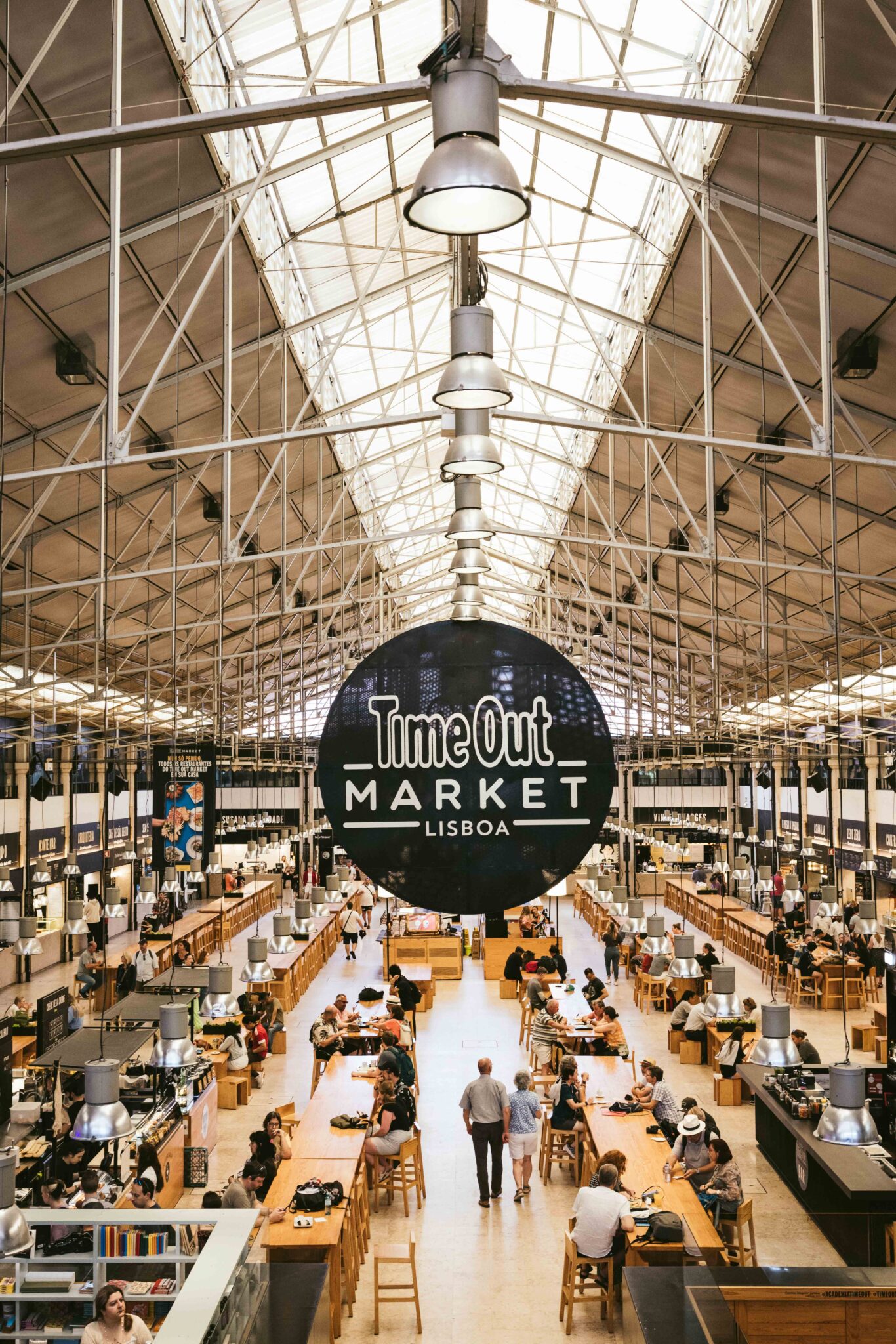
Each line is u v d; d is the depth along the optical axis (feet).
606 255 53.67
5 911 69.62
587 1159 39.93
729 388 49.52
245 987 77.92
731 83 33.42
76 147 11.94
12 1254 21.49
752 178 35.04
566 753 14.70
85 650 80.94
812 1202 38.60
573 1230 31.60
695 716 104.88
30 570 58.49
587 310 53.93
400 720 14.82
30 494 49.73
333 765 14.79
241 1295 18.29
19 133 28.63
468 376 14.99
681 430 57.77
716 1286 25.49
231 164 36.45
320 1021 54.60
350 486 78.69
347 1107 41.14
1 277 32.89
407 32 39.24
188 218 36.09
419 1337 30.14
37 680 77.56
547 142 46.29
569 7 38.06
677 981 70.69
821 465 51.24
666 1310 26.84
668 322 47.34
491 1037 64.69
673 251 41.75
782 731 117.29
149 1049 57.11
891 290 35.27
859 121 11.39
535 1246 36.09
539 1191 41.14
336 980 83.10
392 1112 39.34
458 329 15.29
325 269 52.54
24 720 90.07
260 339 47.67
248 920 109.70
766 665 53.83
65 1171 38.40
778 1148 43.39
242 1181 32.78
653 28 37.96
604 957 87.97
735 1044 53.11
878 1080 42.45
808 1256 34.99
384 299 58.85
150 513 56.49
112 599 72.02
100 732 102.17
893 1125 41.24
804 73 30.37
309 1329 23.54
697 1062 58.90
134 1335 22.53
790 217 35.32
